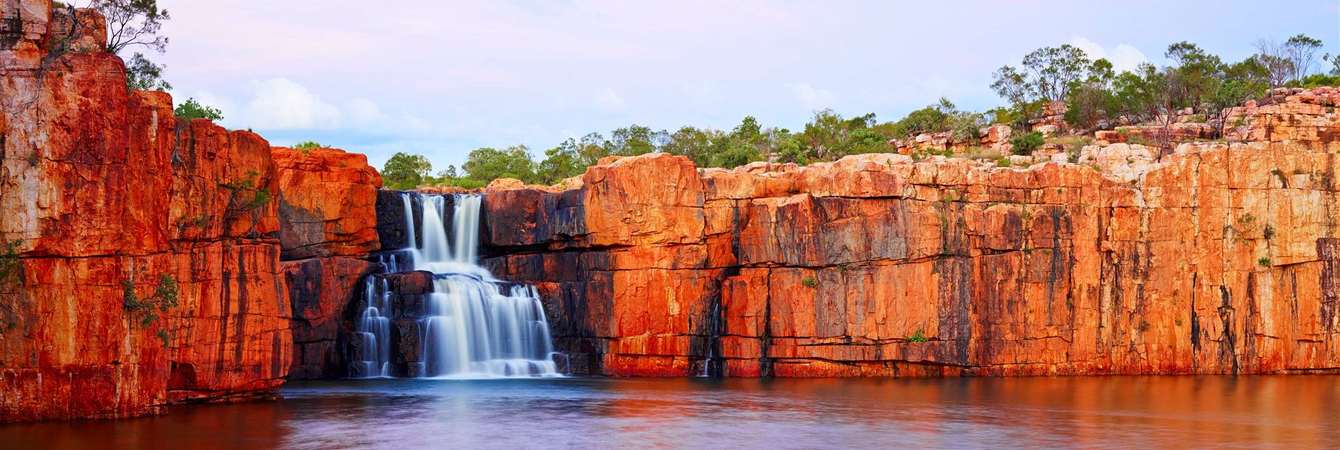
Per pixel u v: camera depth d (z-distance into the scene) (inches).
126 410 1999.3
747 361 3257.9
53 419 1918.1
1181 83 5073.8
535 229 3447.3
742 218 3363.7
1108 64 5969.5
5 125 1861.5
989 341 3284.9
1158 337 3378.4
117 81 1926.7
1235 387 2957.7
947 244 3272.6
